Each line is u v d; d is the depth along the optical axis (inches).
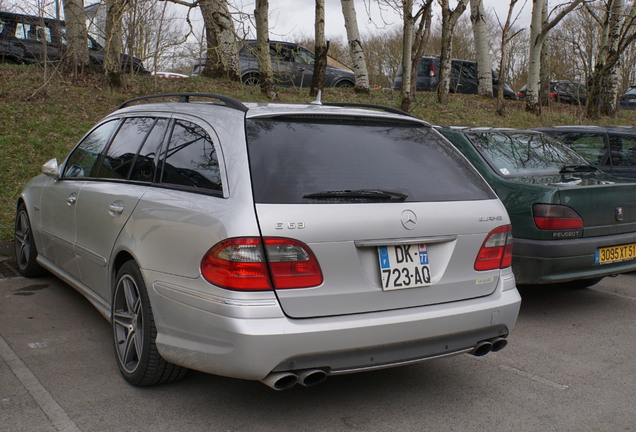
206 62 596.1
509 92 940.0
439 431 121.3
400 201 121.5
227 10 430.6
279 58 653.9
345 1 627.2
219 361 110.2
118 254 143.6
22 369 145.3
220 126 128.6
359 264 115.3
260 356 106.6
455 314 123.5
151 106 163.6
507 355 167.3
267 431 119.1
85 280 169.3
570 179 210.5
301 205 112.7
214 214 114.4
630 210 204.4
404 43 494.9
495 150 225.0
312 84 581.0
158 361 129.5
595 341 179.6
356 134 131.8
